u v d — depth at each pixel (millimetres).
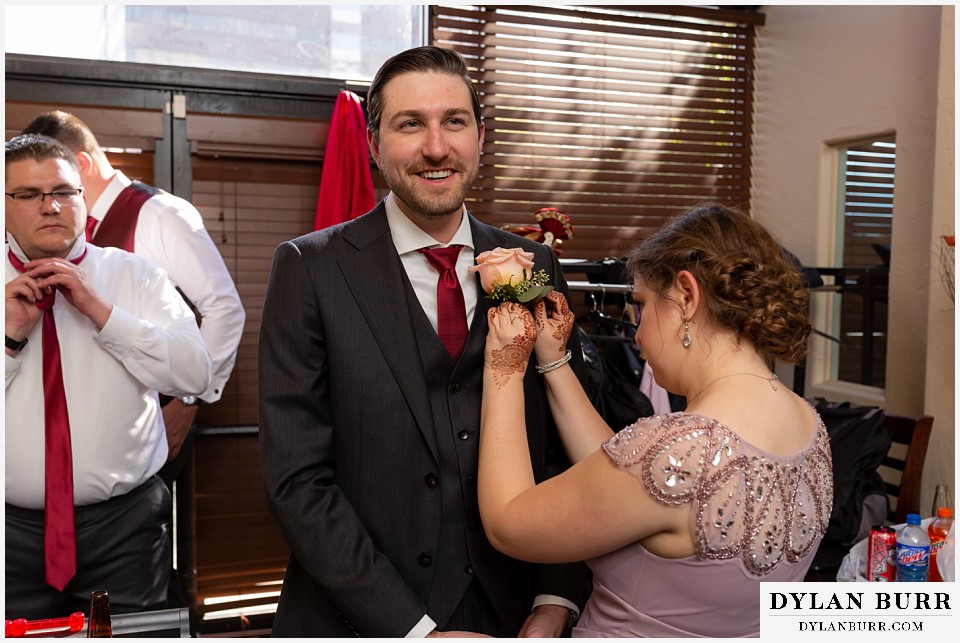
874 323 3340
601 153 3857
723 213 1225
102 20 3229
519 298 1361
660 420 1105
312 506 1310
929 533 2152
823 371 3596
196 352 2123
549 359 1442
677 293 1183
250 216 3463
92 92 3201
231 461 3486
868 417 2662
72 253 2041
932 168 3027
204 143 3344
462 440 1387
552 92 3760
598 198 3879
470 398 1403
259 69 3428
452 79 1354
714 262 1143
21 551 1971
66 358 1985
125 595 2098
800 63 3742
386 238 1447
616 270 2852
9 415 1930
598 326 2877
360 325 1374
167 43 3312
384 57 3600
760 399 1127
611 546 1112
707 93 4000
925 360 3064
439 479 1372
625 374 2836
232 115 3375
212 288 2830
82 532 2031
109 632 1386
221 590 3473
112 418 2023
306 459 1336
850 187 3521
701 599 1108
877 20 3283
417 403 1360
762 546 1081
